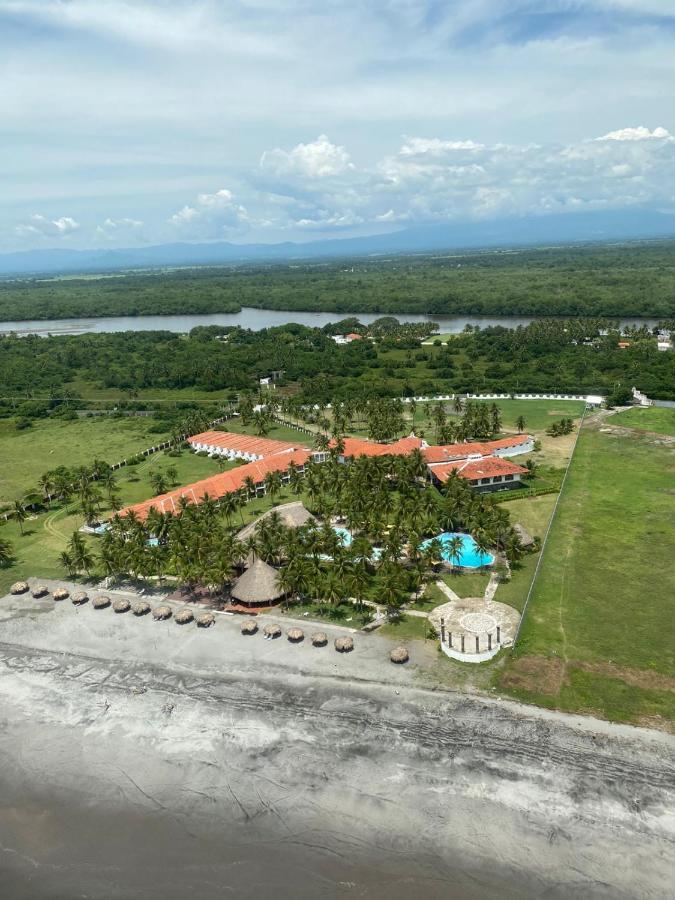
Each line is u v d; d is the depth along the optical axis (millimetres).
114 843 61938
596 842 58000
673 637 84750
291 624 93375
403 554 107938
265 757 70062
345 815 62750
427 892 55281
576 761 65812
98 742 74188
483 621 89438
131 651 89812
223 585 105375
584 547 111438
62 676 85625
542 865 56594
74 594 103625
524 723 71062
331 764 68312
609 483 141625
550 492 137750
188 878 58062
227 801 65438
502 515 112125
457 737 70062
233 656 86938
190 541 105625
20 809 66438
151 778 68875
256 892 56344
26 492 158250
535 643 84812
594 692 75125
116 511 134250
